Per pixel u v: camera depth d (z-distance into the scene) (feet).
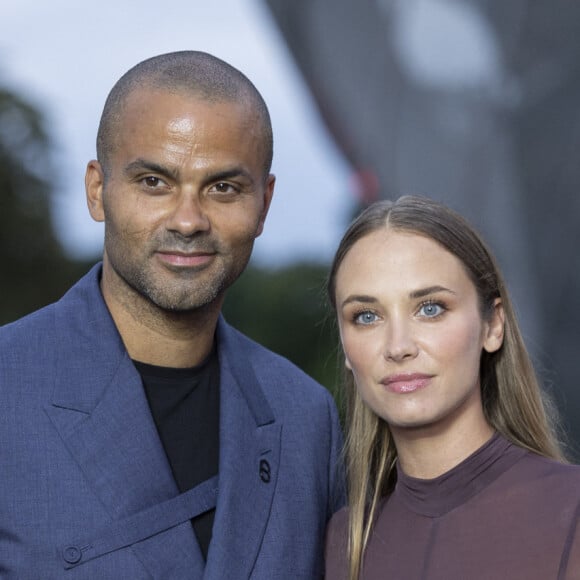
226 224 11.60
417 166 28.04
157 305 11.68
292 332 57.57
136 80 11.71
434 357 11.27
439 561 11.21
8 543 11.05
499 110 27.32
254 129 11.72
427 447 11.59
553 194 26.99
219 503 11.75
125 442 11.62
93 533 11.13
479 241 11.87
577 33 26.68
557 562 10.62
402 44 27.89
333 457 13.12
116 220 11.66
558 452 12.76
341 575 12.14
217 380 12.49
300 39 28.96
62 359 11.87
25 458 11.28
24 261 70.90
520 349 12.20
